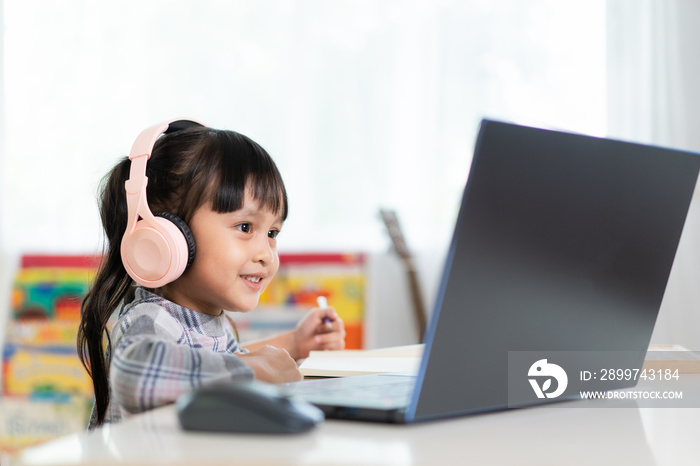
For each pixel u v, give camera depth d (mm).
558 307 546
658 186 602
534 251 517
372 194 2682
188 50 2740
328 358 917
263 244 903
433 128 2631
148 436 421
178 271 759
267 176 912
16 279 2648
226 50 2734
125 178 910
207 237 866
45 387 2586
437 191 2621
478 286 483
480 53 2613
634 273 604
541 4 2598
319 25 2703
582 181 539
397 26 2666
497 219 485
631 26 2531
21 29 2779
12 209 2762
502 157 478
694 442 432
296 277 2586
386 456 380
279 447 394
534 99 2596
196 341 862
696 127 2469
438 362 471
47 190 2760
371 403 486
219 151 892
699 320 2326
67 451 384
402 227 2650
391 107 2670
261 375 671
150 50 2744
